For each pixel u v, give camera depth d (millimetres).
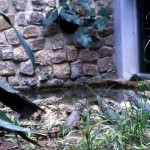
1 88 1344
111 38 4902
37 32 4539
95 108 2670
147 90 3156
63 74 4656
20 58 4477
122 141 1886
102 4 4859
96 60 4820
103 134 1985
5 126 1162
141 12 4805
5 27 4410
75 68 4715
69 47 4680
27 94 4273
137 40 4820
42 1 4516
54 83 4621
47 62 4590
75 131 2279
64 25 4621
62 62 4664
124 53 4797
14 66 4484
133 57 4816
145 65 4789
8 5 4414
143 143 1938
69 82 4703
